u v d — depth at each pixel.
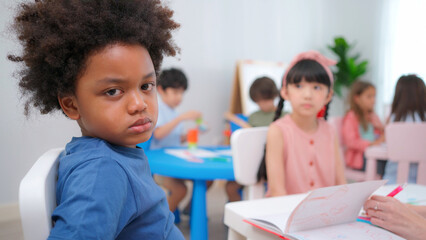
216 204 2.27
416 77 1.74
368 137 2.17
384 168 1.82
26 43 0.44
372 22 4.19
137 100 0.43
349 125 2.07
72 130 0.66
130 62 0.42
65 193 0.39
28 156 1.78
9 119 1.84
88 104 0.43
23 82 0.48
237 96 3.01
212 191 2.61
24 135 1.78
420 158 1.49
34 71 0.45
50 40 0.41
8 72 1.74
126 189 0.41
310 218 0.48
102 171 0.39
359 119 2.17
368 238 0.47
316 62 0.97
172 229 0.52
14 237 1.70
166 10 0.56
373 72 4.20
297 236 0.45
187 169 1.18
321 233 0.48
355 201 0.52
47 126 1.40
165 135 1.81
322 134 1.04
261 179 1.04
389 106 2.77
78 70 0.42
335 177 1.07
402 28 3.94
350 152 2.03
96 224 0.35
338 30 4.11
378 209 0.53
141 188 0.44
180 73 2.01
